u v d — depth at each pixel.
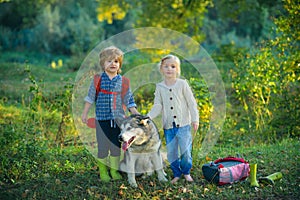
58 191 4.70
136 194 4.60
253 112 8.20
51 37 20.56
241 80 7.92
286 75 7.62
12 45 20.55
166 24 12.41
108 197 4.53
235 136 7.60
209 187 4.78
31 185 4.87
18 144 5.85
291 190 4.65
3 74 12.01
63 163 5.65
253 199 4.45
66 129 7.30
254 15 17.14
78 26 20.14
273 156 5.84
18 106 9.06
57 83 10.75
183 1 12.27
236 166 4.92
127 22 19.95
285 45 7.59
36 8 21.16
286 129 7.58
